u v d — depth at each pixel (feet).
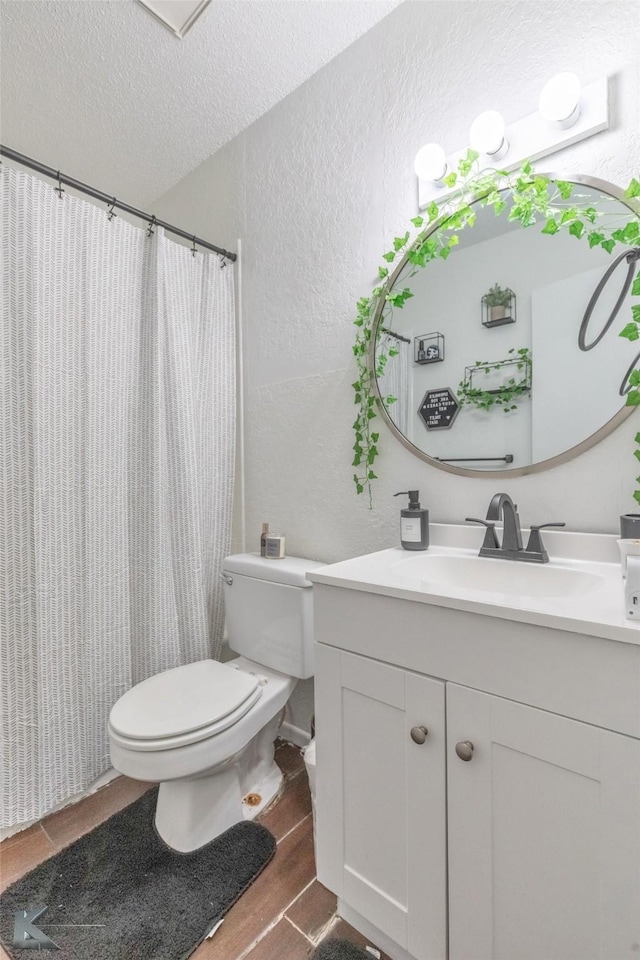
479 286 4.03
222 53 4.98
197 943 3.25
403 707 2.82
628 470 3.36
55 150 6.44
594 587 2.94
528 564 3.45
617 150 3.35
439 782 2.68
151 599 5.41
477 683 2.50
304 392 5.48
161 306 5.47
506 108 3.85
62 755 4.63
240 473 6.31
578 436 3.55
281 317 5.74
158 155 6.61
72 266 4.79
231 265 6.32
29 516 4.52
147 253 5.51
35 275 4.49
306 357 5.45
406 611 2.79
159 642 5.38
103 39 4.80
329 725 3.26
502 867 2.46
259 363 6.04
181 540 5.57
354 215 4.93
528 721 2.33
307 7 4.49
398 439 4.56
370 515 4.84
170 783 4.22
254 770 4.83
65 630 4.68
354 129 4.91
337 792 3.23
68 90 5.43
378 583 2.92
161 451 5.47
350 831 3.17
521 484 3.84
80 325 4.87
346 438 5.05
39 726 4.49
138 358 5.44
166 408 5.55
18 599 4.45
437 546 4.20
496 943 2.50
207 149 6.51
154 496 5.42
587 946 2.21
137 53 4.97
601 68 3.41
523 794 2.37
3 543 4.35
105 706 4.98
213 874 3.78
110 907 3.51
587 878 2.20
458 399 4.16
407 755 2.83
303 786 4.94
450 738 2.62
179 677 4.55
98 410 4.97
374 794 3.01
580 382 3.54
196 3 4.43
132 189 7.38
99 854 4.01
